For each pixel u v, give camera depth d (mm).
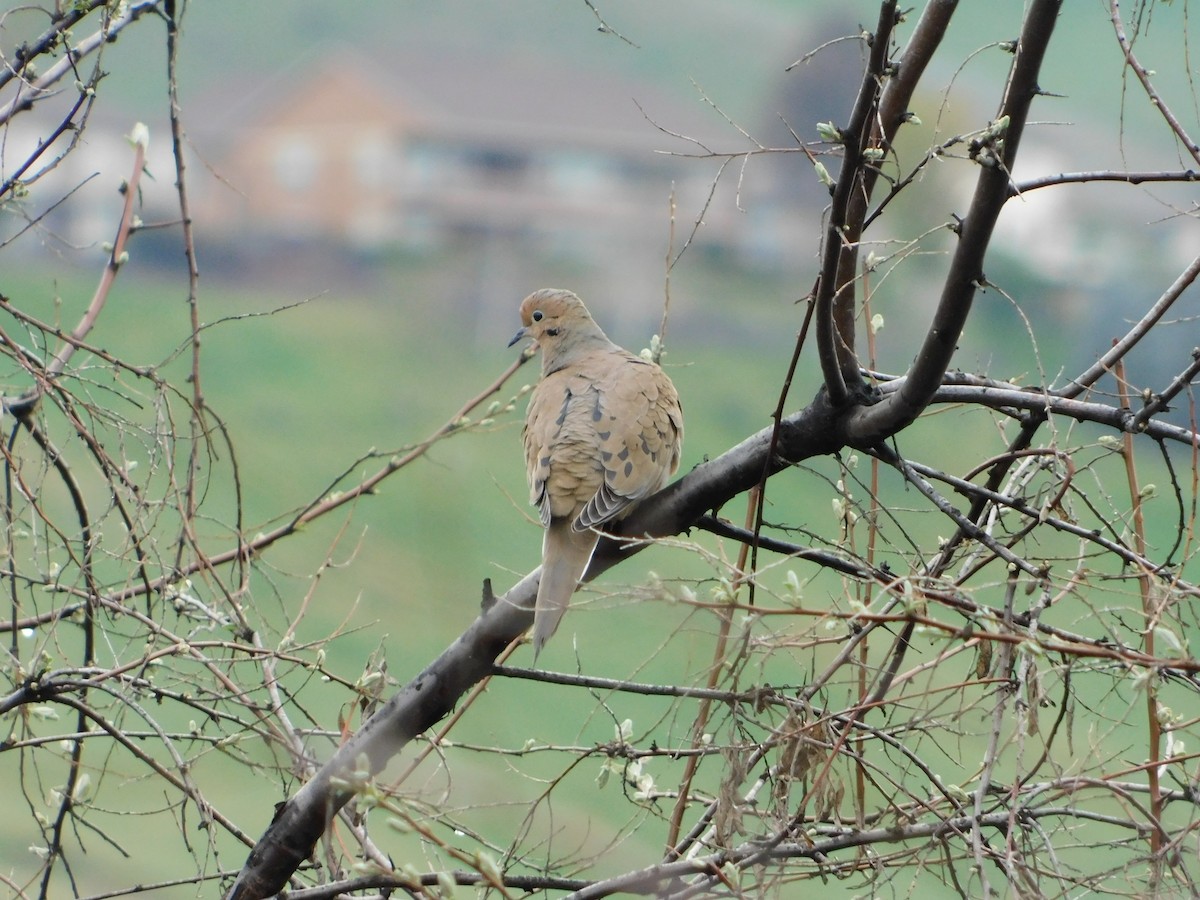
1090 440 11258
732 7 125438
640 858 8406
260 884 8297
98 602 8219
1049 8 6656
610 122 89250
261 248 81188
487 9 121812
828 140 6914
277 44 113562
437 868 8016
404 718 8391
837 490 8328
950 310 7348
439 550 11836
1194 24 46031
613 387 11062
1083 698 7727
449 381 60312
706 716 8086
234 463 8672
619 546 10469
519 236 83562
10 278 55781
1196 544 7449
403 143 87188
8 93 10273
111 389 8609
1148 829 7469
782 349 57938
